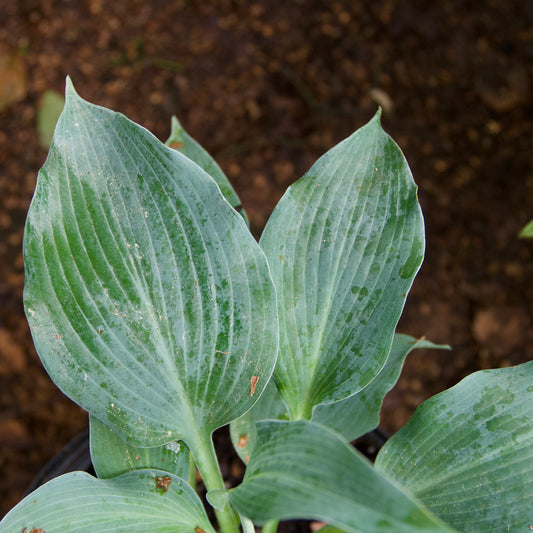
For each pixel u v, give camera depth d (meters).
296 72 1.04
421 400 0.90
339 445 0.48
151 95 1.03
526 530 0.54
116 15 1.06
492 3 1.08
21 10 1.06
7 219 0.98
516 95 1.03
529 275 0.95
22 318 0.94
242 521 0.58
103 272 0.53
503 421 0.55
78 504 0.54
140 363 0.54
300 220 0.55
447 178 0.99
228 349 0.54
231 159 0.99
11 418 0.91
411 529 0.45
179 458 0.57
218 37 1.05
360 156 0.54
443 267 0.96
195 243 0.53
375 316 0.55
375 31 1.06
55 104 1.02
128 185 0.52
